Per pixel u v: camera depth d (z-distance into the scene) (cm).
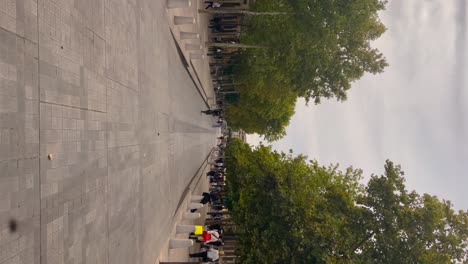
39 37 896
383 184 2375
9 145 784
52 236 938
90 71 1174
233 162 3441
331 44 3584
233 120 6962
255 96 5622
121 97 1459
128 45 1550
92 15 1194
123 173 1458
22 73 831
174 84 2616
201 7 3700
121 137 1448
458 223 2297
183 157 2966
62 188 990
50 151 938
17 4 815
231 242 3891
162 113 2195
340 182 2783
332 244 2362
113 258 1327
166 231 2117
